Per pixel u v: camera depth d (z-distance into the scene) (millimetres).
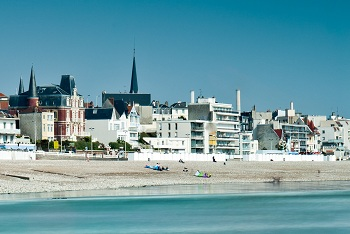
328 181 167125
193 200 113812
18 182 129250
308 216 97312
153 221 91562
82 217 94125
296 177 176500
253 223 90625
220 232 83688
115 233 82688
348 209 104875
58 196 115000
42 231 83938
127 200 111812
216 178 163000
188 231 84188
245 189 136375
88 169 161750
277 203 111938
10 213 96562
